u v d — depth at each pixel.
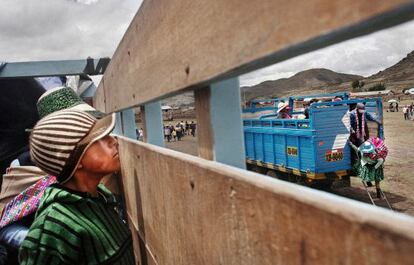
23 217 1.79
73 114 1.46
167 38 1.08
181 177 1.12
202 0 0.79
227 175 0.79
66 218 1.35
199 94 1.01
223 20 0.70
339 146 8.60
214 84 0.93
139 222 2.10
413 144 18.58
